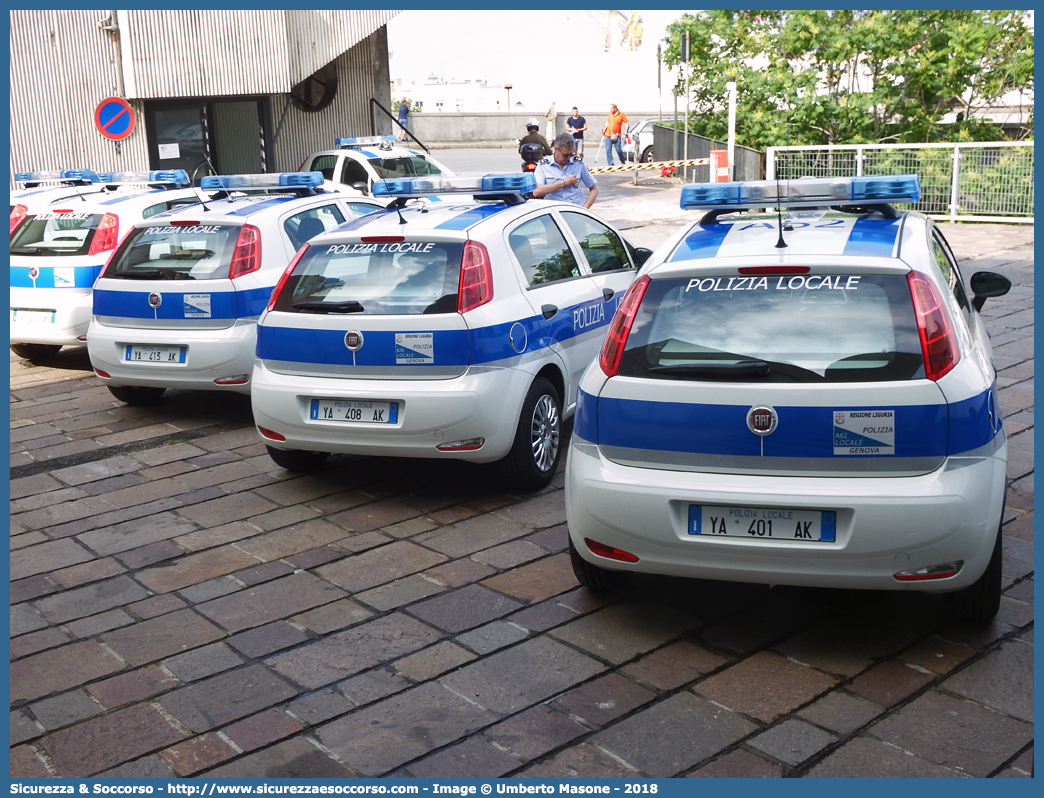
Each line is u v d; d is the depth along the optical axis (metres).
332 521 5.50
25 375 9.47
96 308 7.50
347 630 4.26
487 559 4.92
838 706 3.54
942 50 20.97
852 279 3.79
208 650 4.14
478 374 5.35
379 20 19.50
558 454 6.11
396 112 39.41
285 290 5.74
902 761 3.23
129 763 3.41
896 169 17.39
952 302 3.94
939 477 3.55
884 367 3.60
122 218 9.31
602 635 4.12
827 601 4.33
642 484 3.81
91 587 4.80
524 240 6.02
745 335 3.77
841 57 21.41
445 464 6.42
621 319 4.01
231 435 7.27
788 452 3.64
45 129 16.83
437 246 5.53
